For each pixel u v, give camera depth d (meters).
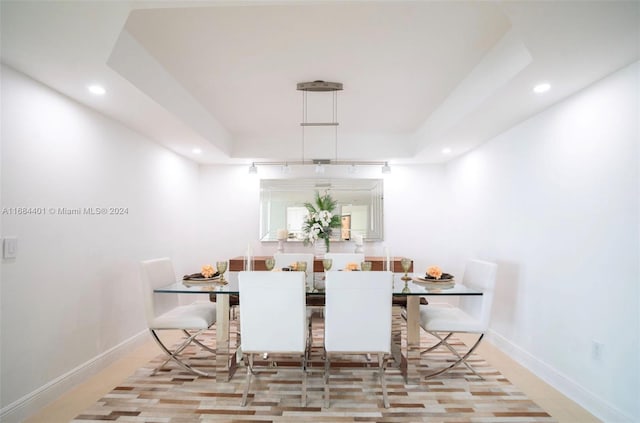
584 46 1.85
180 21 2.13
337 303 2.34
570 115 2.51
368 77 2.94
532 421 2.13
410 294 2.48
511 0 1.51
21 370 2.14
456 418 2.16
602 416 2.16
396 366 2.97
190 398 2.40
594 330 2.25
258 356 3.26
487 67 2.56
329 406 2.30
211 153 4.42
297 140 4.75
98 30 1.74
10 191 2.09
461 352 3.32
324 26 2.19
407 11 2.04
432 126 3.90
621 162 2.08
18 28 1.71
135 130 3.42
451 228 4.85
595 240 2.26
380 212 5.00
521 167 3.13
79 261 2.66
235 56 2.58
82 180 2.70
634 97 2.00
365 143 4.73
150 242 3.74
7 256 2.06
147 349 3.37
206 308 3.02
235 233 5.04
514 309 3.19
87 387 2.55
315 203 5.00
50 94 2.39
